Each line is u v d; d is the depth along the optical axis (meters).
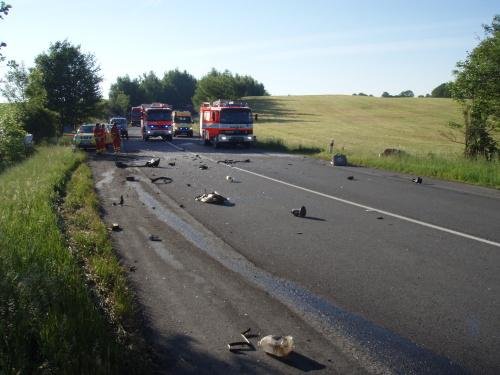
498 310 5.66
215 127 31.84
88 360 4.04
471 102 21.23
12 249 6.31
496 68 19.73
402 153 23.34
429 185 15.83
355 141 44.28
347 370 4.35
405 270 7.09
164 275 6.85
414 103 100.31
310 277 6.79
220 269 7.14
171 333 5.04
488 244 8.51
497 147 21.09
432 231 9.47
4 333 4.26
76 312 4.82
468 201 12.86
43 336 4.28
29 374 3.94
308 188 14.95
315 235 9.13
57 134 38.97
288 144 33.31
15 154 23.52
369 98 116.19
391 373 4.30
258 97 124.62
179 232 9.34
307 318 5.44
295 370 4.34
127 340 4.68
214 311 5.61
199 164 21.97
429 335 5.04
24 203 10.12
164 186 15.24
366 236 9.05
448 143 44.31
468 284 6.52
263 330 5.13
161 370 4.32
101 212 11.14
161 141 40.75
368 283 6.55
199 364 4.43
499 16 20.17
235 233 9.28
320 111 91.38
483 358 4.58
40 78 35.03
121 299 5.60
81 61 44.19
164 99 122.12
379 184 15.94
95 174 18.06
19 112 29.67
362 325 5.27
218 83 90.31
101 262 6.87
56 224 8.56
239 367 4.38
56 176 14.64
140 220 10.38
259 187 15.10
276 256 7.79
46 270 5.70
